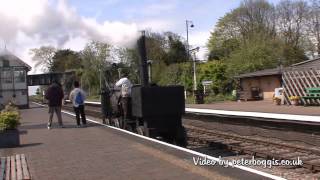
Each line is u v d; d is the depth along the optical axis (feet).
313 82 111.75
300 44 237.86
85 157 37.65
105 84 71.20
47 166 34.42
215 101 161.27
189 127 79.51
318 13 232.12
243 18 252.62
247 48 200.95
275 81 159.43
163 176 28.99
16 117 46.80
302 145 51.60
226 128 70.85
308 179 35.24
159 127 53.06
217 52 257.55
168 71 220.64
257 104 124.26
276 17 247.70
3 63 183.01
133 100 55.31
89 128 61.62
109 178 29.40
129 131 56.24
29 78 267.39
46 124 72.28
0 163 35.58
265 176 27.35
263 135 60.39
